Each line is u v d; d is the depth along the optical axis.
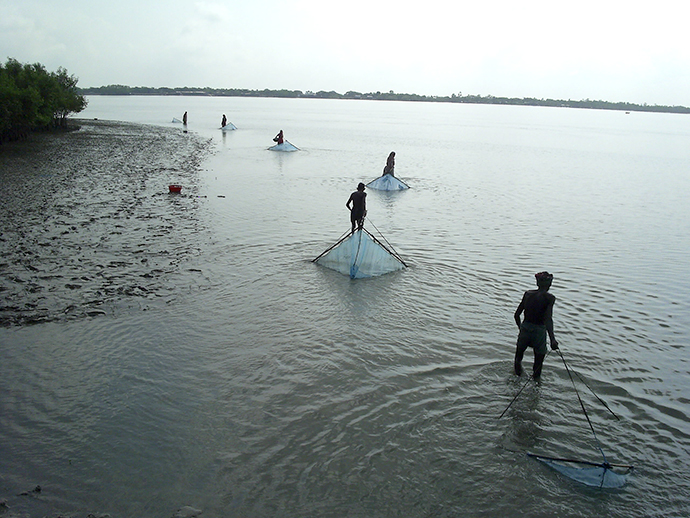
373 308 13.10
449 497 7.05
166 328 11.57
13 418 8.36
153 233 18.81
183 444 7.91
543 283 9.65
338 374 9.95
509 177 38.75
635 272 16.83
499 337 11.71
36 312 12.02
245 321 12.08
